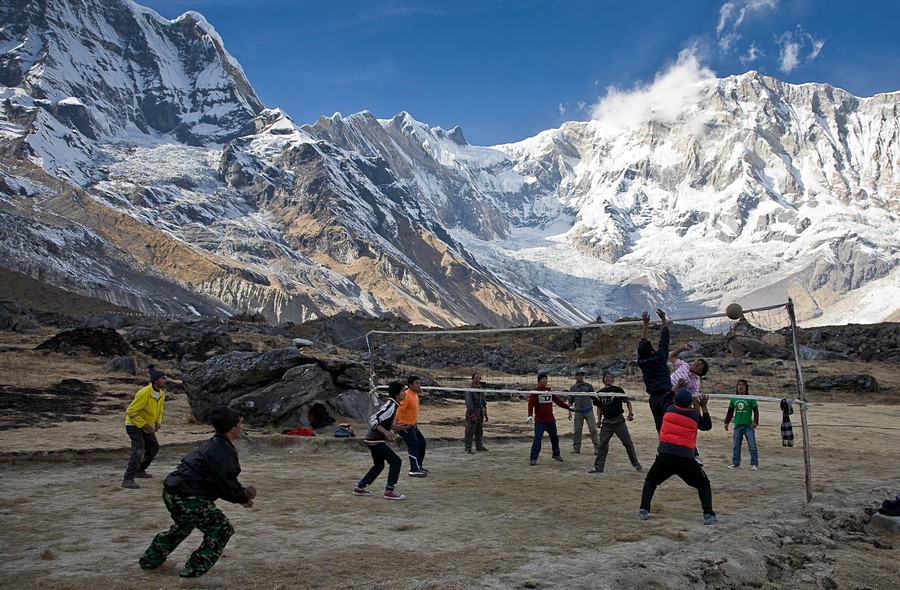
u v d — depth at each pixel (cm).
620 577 758
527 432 2212
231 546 846
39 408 2044
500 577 752
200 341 3934
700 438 2144
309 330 5622
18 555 796
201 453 742
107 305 12044
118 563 773
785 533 973
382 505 1091
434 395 3120
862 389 3634
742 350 4678
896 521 1020
